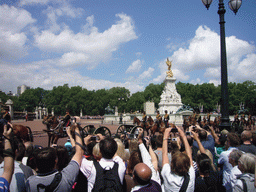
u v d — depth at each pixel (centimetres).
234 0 1098
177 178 378
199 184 421
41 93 13712
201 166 426
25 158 531
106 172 361
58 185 314
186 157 382
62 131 1224
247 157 407
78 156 357
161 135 602
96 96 12312
